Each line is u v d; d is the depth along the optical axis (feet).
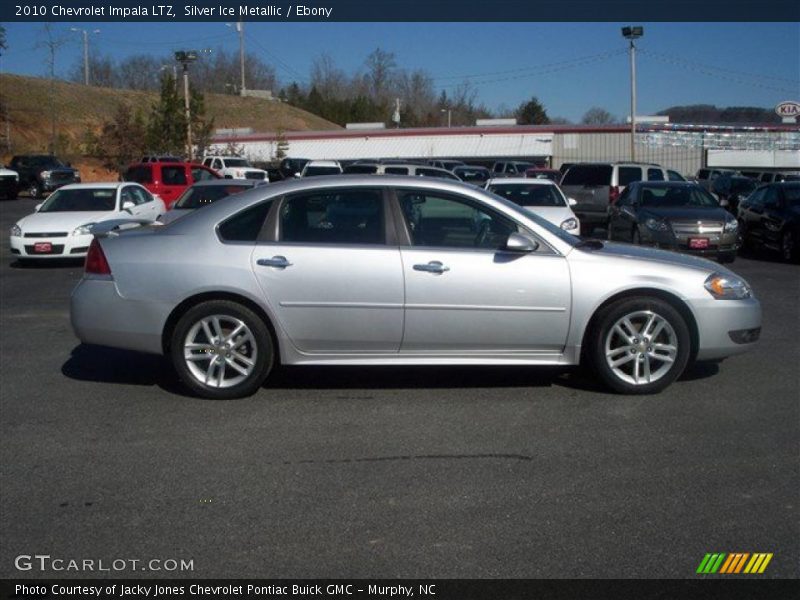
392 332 22.12
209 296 22.34
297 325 22.13
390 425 20.54
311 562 14.01
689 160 175.73
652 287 22.31
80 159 175.63
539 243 22.39
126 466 18.08
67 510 15.99
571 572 13.62
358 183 22.65
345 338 22.17
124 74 305.12
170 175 85.35
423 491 16.67
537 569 13.70
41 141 188.34
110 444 19.40
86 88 228.22
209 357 22.43
